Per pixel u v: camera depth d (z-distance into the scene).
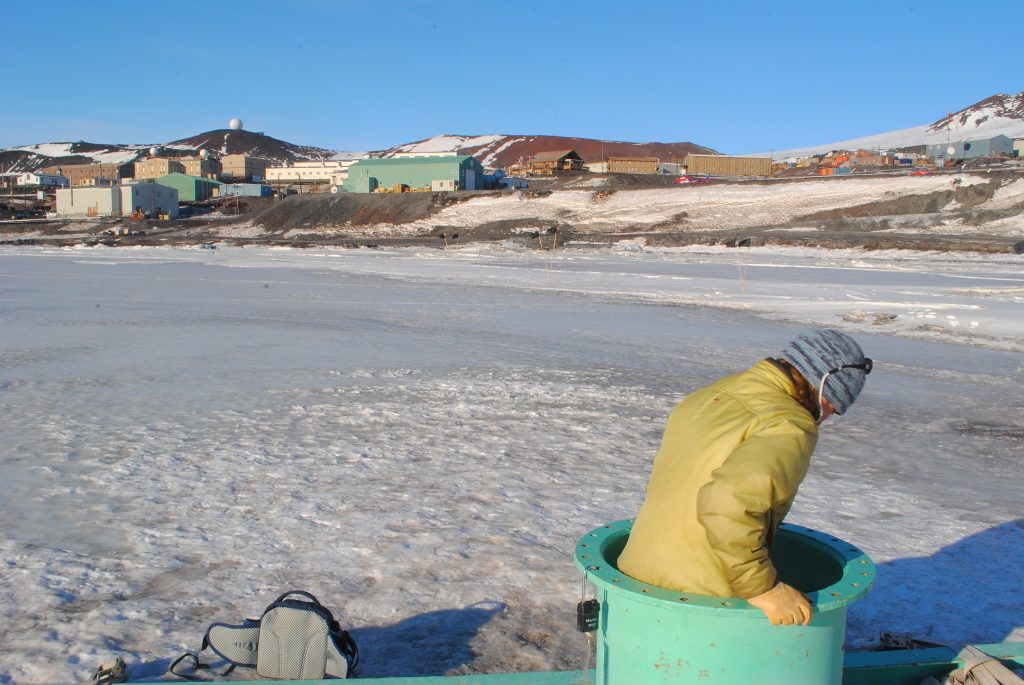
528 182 107.50
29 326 17.34
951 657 3.47
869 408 10.42
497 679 3.15
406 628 4.09
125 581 4.61
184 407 9.52
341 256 52.44
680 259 47.12
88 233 94.88
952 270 37.53
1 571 4.71
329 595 4.44
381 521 5.62
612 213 77.50
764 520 2.38
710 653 2.53
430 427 8.65
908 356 15.05
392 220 86.81
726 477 2.35
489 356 13.99
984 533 5.68
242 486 6.43
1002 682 3.19
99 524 5.54
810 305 23.31
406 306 22.78
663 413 9.69
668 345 15.82
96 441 7.85
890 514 6.11
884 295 25.84
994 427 9.47
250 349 14.38
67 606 4.28
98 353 13.73
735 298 25.36
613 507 6.06
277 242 71.25
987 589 4.69
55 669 3.61
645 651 2.62
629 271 38.12
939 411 10.34
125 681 3.50
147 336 15.93
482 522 5.63
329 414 9.21
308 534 5.36
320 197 94.69
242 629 3.58
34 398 9.95
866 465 7.69
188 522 5.59
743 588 2.43
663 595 2.55
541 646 3.93
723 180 87.94
